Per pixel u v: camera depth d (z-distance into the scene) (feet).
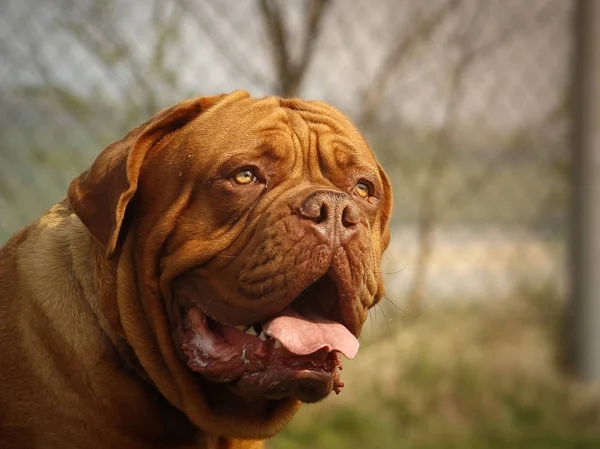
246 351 9.08
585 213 21.20
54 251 9.89
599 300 21.27
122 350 9.55
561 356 21.54
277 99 10.41
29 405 9.43
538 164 22.89
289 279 8.70
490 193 22.70
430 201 20.97
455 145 21.42
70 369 9.41
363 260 9.06
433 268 22.66
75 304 9.57
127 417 9.54
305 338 8.80
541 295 22.39
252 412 9.95
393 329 19.99
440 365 19.77
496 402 19.35
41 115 16.76
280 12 17.69
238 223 9.21
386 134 19.98
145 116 17.07
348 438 17.16
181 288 9.43
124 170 9.11
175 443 9.91
